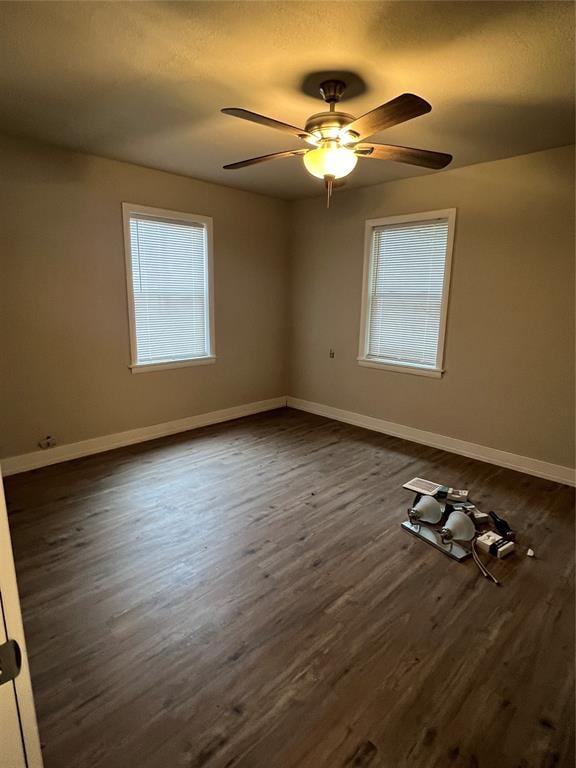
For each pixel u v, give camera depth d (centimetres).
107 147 344
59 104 259
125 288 404
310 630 197
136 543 262
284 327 563
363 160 360
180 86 235
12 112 272
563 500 324
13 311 341
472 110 260
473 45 192
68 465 378
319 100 250
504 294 369
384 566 243
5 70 218
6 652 66
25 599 213
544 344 353
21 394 355
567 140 311
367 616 206
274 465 384
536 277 350
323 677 173
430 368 425
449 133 299
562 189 329
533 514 303
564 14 169
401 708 160
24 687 69
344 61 207
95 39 190
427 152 231
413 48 194
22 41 192
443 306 405
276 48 196
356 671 176
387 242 447
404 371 447
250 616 204
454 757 144
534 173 340
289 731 151
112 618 202
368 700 163
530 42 188
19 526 279
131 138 321
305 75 221
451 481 355
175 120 284
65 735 148
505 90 234
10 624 67
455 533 259
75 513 297
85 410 396
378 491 336
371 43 191
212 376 495
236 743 147
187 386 473
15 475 356
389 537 272
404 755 144
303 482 350
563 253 334
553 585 230
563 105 252
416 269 428
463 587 227
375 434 470
